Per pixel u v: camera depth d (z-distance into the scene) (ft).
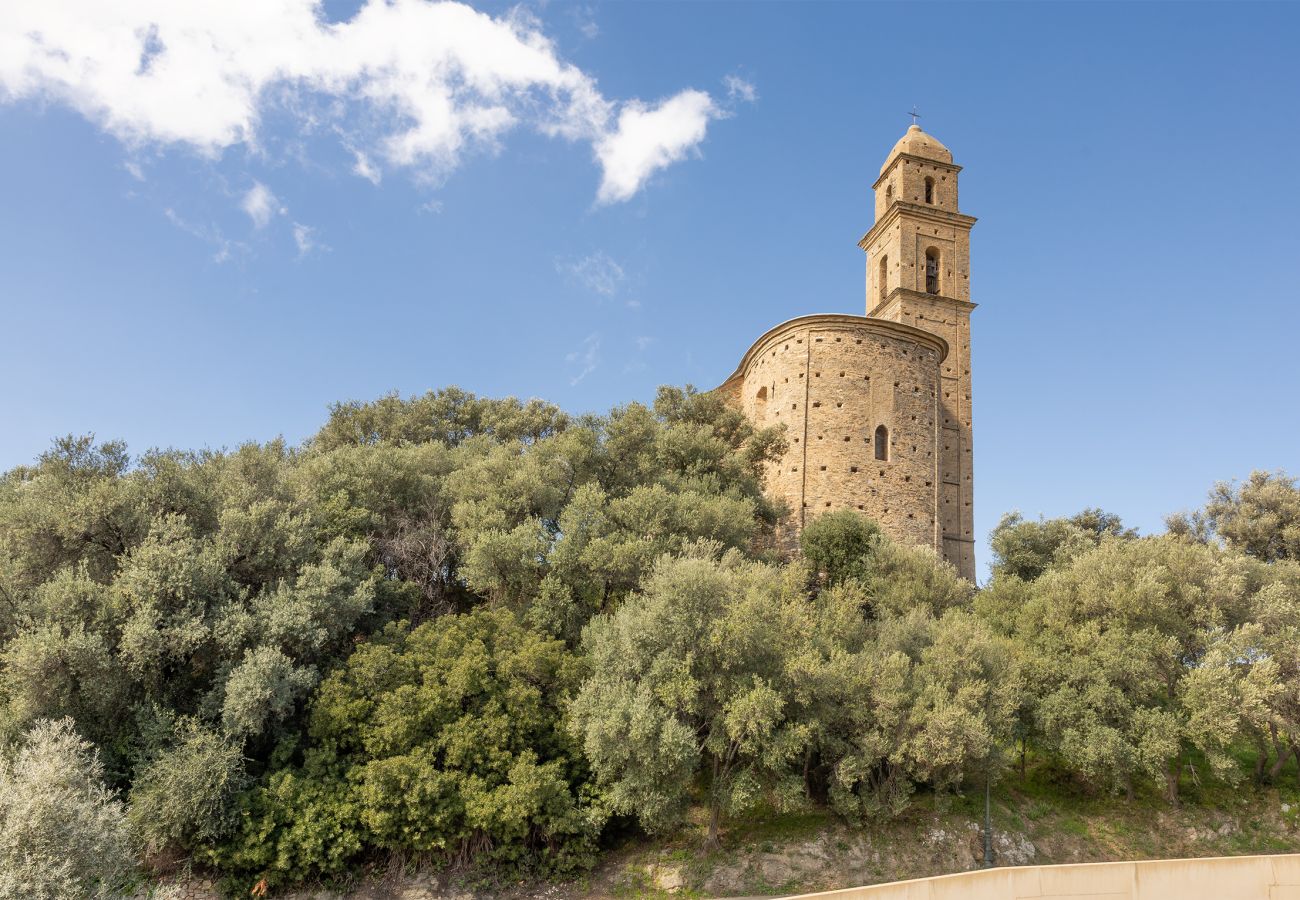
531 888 71.26
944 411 158.10
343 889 68.49
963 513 152.97
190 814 64.23
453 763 71.77
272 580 84.53
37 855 47.93
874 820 77.87
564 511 101.40
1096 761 79.15
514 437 162.81
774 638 75.77
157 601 72.49
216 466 98.22
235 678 69.10
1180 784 88.74
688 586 75.46
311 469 103.50
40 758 55.47
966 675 80.28
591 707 72.38
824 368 139.13
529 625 88.58
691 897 69.87
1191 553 98.37
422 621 94.84
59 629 66.54
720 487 122.42
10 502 89.30
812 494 132.87
